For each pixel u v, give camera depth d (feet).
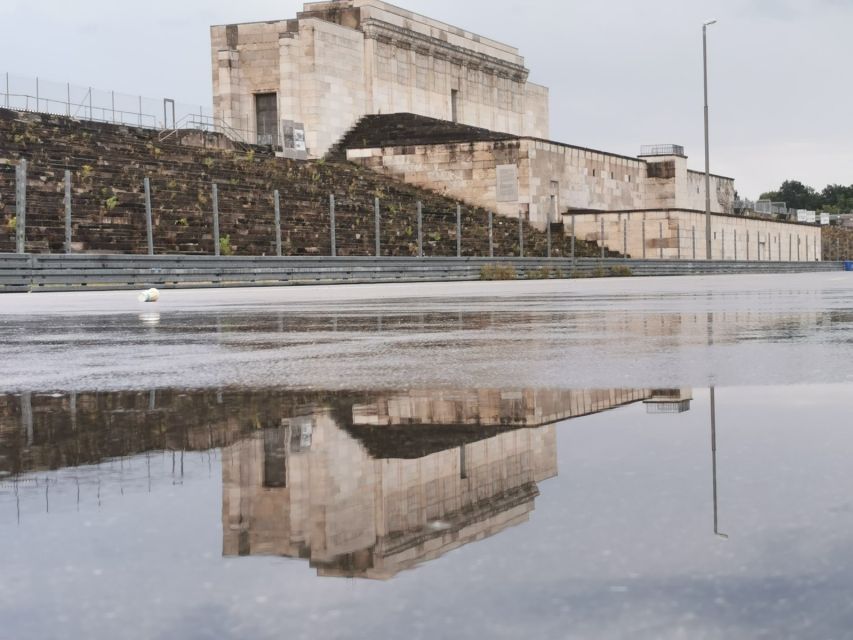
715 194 350.02
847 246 387.14
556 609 5.92
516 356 24.91
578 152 249.96
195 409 15.79
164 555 7.14
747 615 5.78
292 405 16.07
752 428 12.42
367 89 246.68
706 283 109.91
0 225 115.85
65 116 173.58
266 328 38.52
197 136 199.52
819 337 30.07
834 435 11.80
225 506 8.65
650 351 25.67
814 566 6.63
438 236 187.11
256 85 234.38
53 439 12.85
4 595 6.32
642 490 8.89
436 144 232.32
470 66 287.69
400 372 21.39
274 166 197.16
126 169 154.51
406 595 6.21
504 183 227.81
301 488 9.33
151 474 10.25
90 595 6.31
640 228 233.14
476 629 5.64
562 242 223.71
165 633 5.67
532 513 8.09
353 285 118.32
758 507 8.20
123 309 57.62
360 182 212.02
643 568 6.65
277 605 6.08
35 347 30.32
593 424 13.05
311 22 227.40
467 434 12.53
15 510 8.61
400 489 9.15
